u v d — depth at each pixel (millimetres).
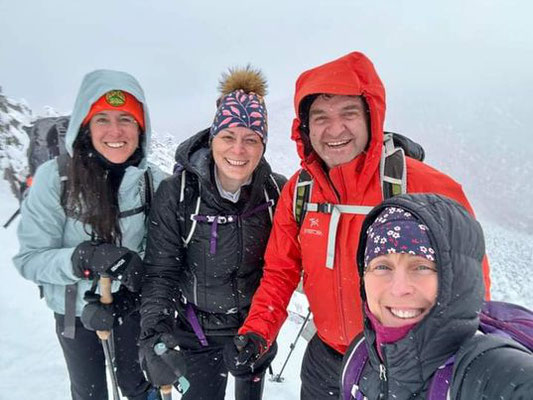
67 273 1071
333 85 918
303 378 1149
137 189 1171
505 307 624
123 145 1107
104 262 1044
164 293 1112
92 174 1085
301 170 1079
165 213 1109
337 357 1061
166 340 1016
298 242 1103
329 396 1081
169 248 1127
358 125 941
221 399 1301
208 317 1214
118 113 1092
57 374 1748
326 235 971
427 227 568
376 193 927
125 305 1186
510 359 488
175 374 982
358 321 979
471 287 563
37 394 1597
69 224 1132
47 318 2301
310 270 1027
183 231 1122
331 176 967
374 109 921
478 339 544
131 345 1264
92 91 1057
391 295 584
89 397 1223
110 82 1066
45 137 2203
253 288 1213
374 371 708
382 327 604
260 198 1151
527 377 456
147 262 1144
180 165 1178
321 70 960
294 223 1084
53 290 1169
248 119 1085
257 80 1173
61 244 1151
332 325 1028
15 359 1840
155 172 1265
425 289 571
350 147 947
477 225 590
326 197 994
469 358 527
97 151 1103
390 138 1002
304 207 1030
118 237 1144
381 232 609
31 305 2438
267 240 1190
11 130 5312
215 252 1128
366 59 935
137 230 1193
